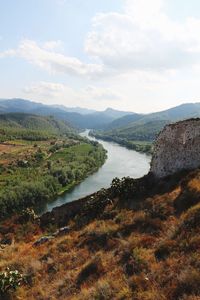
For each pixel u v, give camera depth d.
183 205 21.36
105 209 29.02
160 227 19.25
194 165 29.69
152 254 15.62
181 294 11.73
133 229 20.67
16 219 38.31
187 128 31.22
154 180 32.19
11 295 17.28
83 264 18.23
